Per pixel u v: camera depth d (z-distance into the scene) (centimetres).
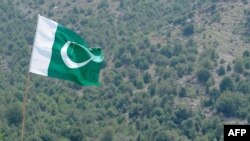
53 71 5612
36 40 5603
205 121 19850
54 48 5619
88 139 19388
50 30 5628
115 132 19938
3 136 18175
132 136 19688
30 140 18500
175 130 19838
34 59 5594
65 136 19300
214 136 19388
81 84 5656
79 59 5650
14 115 19638
